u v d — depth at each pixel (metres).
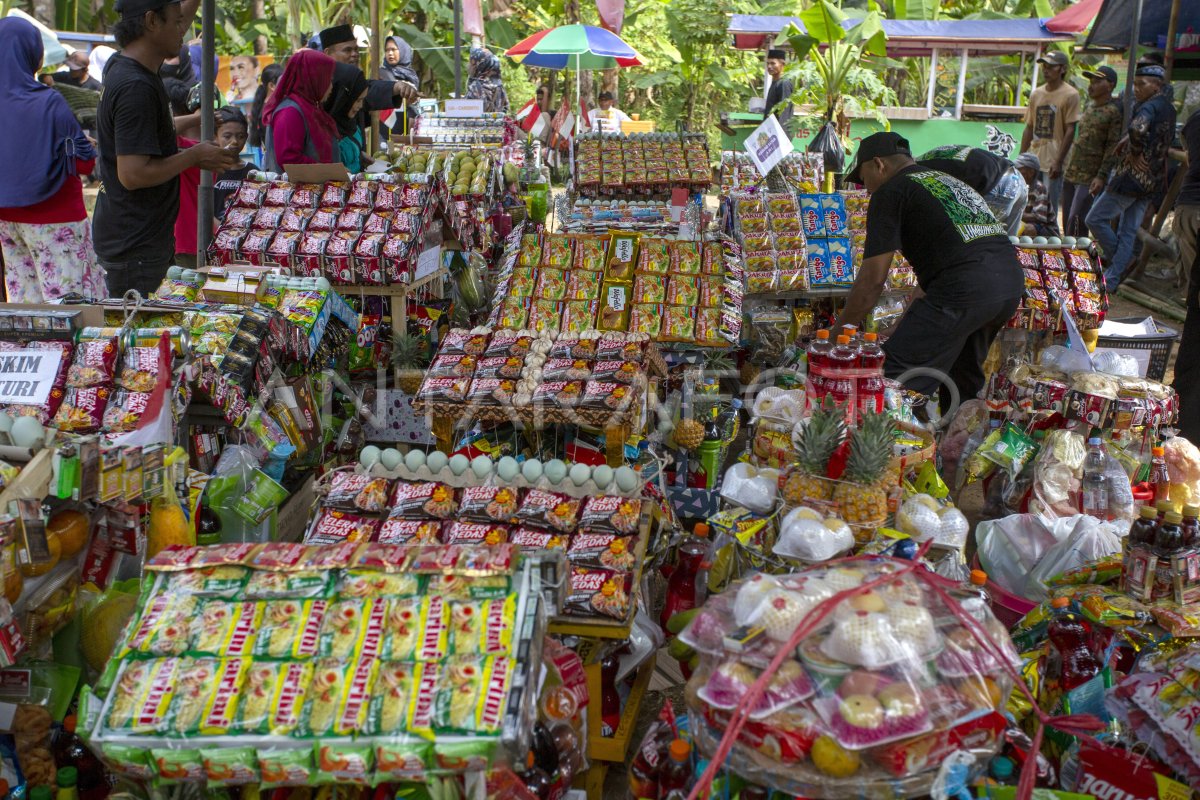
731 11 18.84
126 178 4.62
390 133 11.62
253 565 2.44
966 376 5.16
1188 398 5.16
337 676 2.22
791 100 12.88
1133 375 4.68
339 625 2.33
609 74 18.59
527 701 2.22
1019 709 2.86
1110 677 2.84
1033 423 4.42
